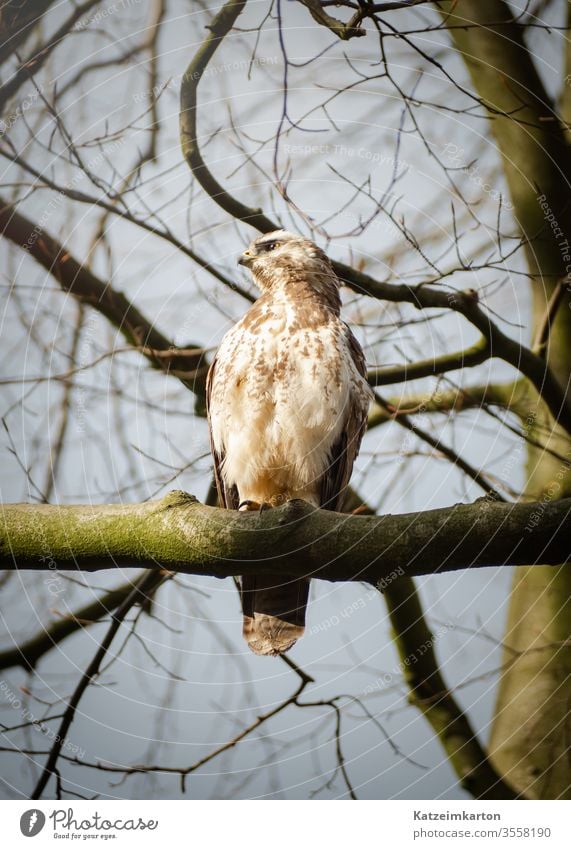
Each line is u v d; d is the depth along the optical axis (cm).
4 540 768
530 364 1076
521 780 1073
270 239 1069
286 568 739
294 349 941
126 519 764
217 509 754
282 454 950
